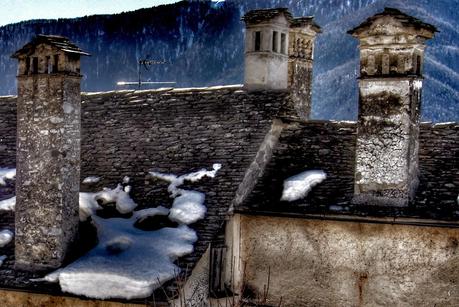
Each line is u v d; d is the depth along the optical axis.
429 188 14.19
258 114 16.38
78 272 13.66
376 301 13.79
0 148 18.31
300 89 19.97
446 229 13.23
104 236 14.60
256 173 15.63
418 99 14.36
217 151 15.95
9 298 14.51
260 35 17.20
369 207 13.88
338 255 14.15
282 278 14.70
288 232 14.67
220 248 14.76
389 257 13.69
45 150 14.48
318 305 14.32
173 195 15.40
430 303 13.35
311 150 16.00
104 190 16.11
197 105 17.50
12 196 16.59
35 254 14.52
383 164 13.96
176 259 13.86
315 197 14.57
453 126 15.55
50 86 14.48
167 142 16.86
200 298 14.22
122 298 13.23
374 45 14.13
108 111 18.53
